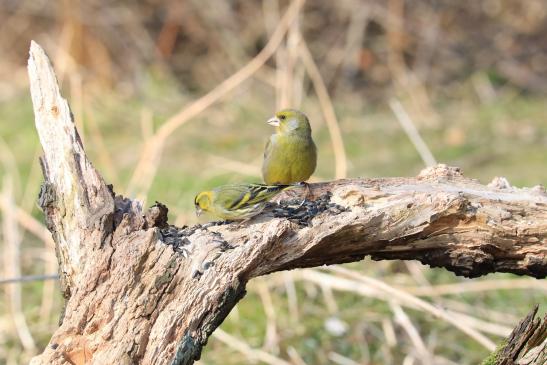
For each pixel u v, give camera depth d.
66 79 19.72
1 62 21.09
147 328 6.73
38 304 13.29
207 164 17.02
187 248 6.92
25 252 14.11
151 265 6.81
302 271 12.95
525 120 19.02
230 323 12.61
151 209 7.14
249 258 6.86
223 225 7.25
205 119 19.44
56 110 7.59
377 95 20.41
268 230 6.96
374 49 21.14
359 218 7.18
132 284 6.77
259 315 12.75
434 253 7.51
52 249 13.41
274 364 11.38
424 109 19.73
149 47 20.91
